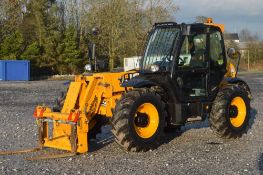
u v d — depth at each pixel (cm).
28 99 1941
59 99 922
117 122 818
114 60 4434
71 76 4269
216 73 973
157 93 891
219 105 959
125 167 742
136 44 4262
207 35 955
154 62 930
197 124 1181
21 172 708
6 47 4144
